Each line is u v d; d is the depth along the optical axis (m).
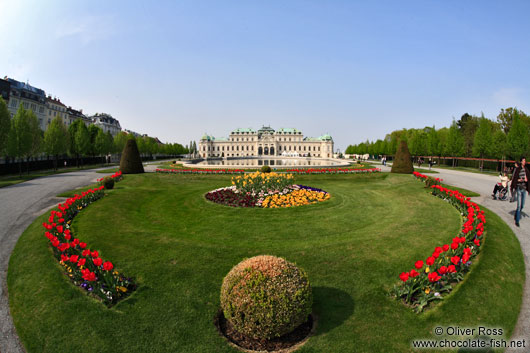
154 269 8.59
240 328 5.55
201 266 8.73
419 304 6.70
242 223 13.56
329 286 7.68
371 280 7.91
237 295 5.46
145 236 11.45
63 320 6.65
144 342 5.91
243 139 167.38
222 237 11.52
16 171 40.44
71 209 14.66
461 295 7.14
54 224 10.68
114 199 18.95
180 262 9.01
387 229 12.16
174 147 142.00
